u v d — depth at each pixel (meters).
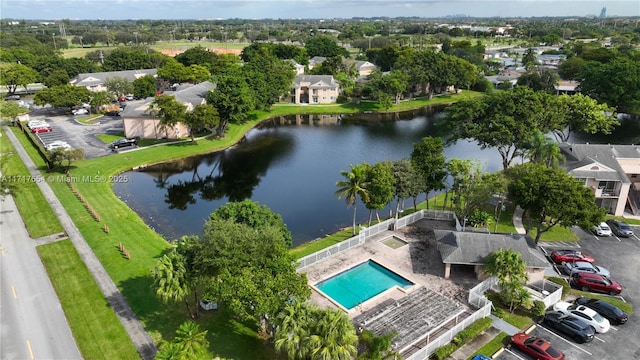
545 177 46.94
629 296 40.53
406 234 50.78
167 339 33.56
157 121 93.06
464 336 33.50
